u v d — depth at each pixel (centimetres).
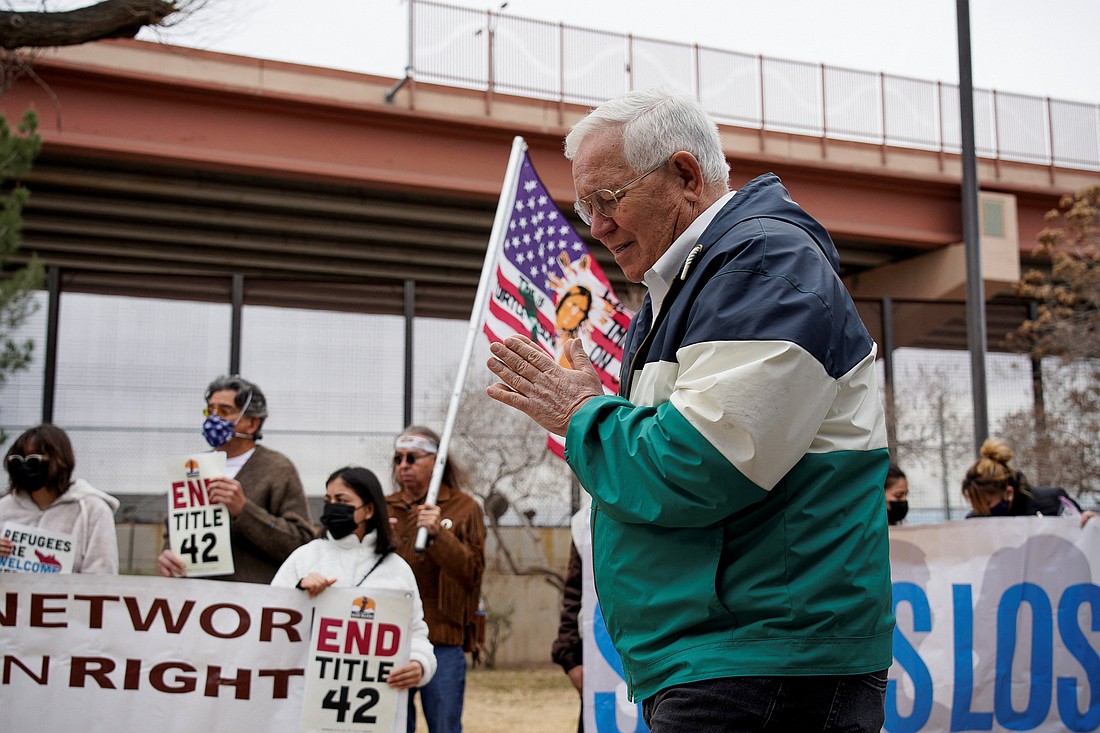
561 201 1991
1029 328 1889
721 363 199
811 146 2175
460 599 535
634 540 215
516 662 1486
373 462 1576
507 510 1519
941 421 1767
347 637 465
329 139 1870
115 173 1847
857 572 206
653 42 2062
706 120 238
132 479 1498
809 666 201
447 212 2062
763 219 219
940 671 523
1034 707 528
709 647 206
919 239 2248
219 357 1563
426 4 1916
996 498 618
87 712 455
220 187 1917
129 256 2205
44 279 1388
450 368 1631
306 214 2072
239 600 465
